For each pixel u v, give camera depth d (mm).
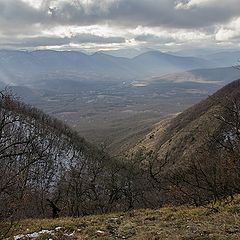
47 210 32906
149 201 31219
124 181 35625
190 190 22203
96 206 33219
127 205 34719
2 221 13734
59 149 84750
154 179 30312
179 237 13211
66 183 35562
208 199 21953
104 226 18125
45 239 16688
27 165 14242
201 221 16000
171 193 25172
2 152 14477
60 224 20000
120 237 15414
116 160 49125
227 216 15695
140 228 16453
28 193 17922
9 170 13766
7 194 13180
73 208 32438
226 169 19781
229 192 20219
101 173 39750
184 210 20500
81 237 16172
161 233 14594
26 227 19828
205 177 20031
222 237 12188
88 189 34375
